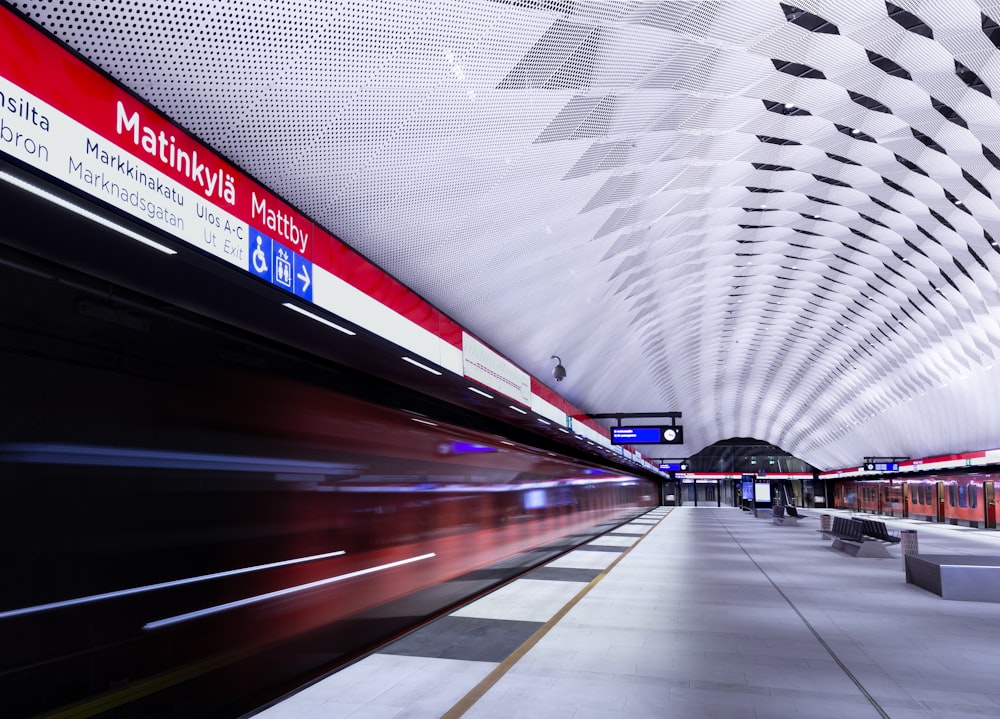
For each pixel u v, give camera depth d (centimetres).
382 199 934
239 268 602
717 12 1079
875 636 889
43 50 412
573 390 2831
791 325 4638
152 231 495
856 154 2000
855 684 671
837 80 1491
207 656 603
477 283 1355
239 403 742
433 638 862
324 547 831
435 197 1011
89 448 537
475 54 822
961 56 1364
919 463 4881
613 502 4272
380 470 1019
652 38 1047
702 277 3059
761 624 962
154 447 604
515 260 1416
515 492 1959
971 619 1009
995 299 2795
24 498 475
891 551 2130
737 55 1295
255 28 605
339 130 771
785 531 3222
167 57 569
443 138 912
